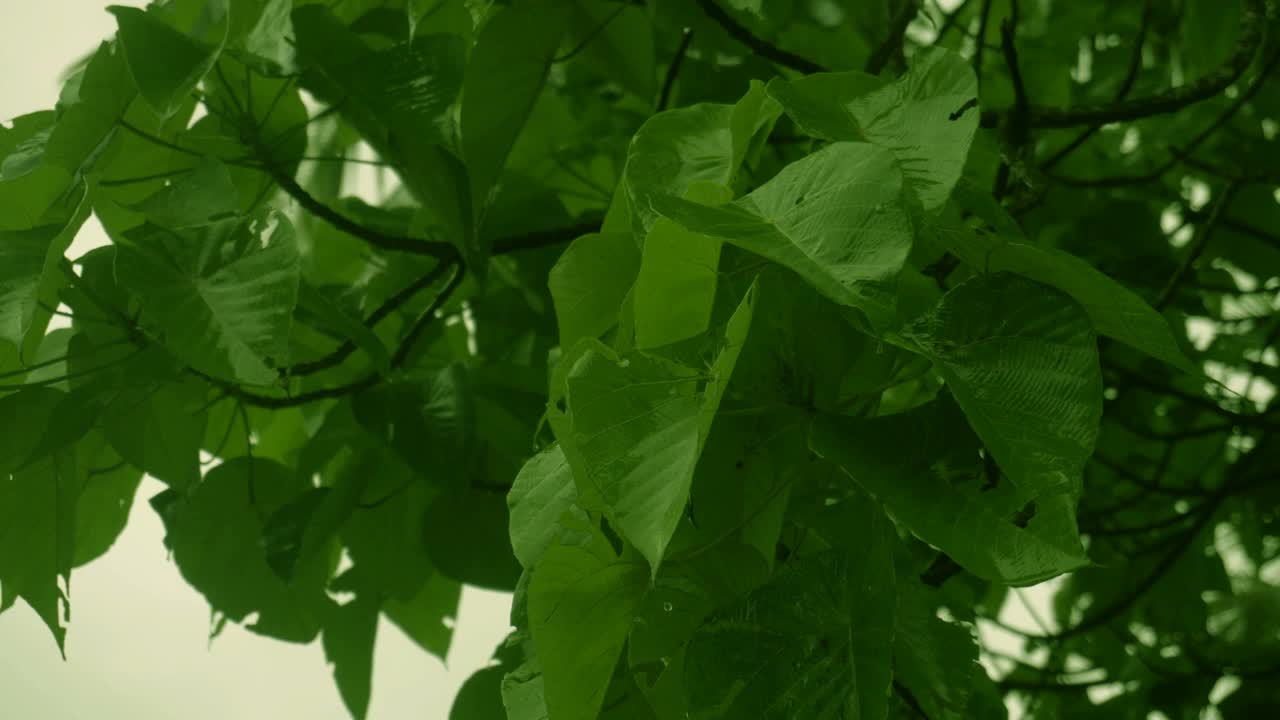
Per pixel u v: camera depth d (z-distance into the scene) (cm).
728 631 231
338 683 336
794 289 234
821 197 221
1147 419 466
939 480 226
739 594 237
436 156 317
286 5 309
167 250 279
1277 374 440
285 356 274
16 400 302
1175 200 456
